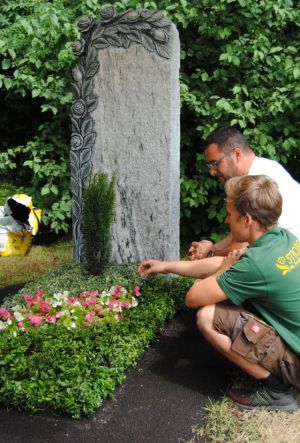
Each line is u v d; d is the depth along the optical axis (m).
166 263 3.17
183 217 5.45
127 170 3.81
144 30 3.53
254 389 2.62
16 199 5.03
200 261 3.07
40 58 5.12
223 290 2.49
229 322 2.55
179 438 2.43
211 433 2.46
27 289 3.59
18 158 6.64
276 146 4.80
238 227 2.58
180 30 5.07
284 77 4.80
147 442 2.41
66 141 5.60
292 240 2.53
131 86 3.66
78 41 3.73
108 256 3.68
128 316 3.17
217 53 5.03
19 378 2.65
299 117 4.82
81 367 2.62
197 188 5.05
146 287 3.58
